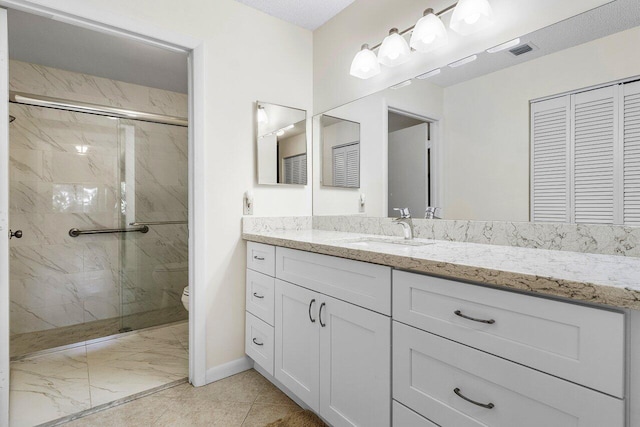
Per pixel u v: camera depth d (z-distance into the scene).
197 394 1.78
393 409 1.13
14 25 2.07
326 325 1.40
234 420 1.56
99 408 1.65
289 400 1.73
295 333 1.60
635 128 1.06
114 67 2.70
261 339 1.87
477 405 0.90
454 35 1.57
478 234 1.47
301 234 1.96
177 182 3.13
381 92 1.91
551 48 1.25
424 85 1.68
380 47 1.87
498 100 1.40
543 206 1.27
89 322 2.79
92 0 1.54
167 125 3.10
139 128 2.96
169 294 3.06
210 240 1.91
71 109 2.62
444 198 1.60
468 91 1.50
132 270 2.90
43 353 2.27
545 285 0.76
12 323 2.54
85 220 2.77
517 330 0.83
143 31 1.68
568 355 0.75
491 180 1.42
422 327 1.04
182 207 3.15
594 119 1.14
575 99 1.19
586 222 1.16
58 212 2.68
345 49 2.14
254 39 2.10
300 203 2.33
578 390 0.73
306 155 2.36
